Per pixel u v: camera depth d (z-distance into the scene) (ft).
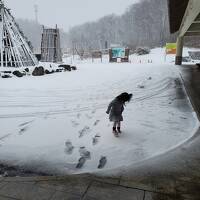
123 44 385.70
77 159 19.88
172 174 15.89
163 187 14.28
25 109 36.68
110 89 53.26
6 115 33.40
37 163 19.30
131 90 52.03
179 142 22.48
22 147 22.45
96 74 77.41
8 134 25.99
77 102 41.60
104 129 27.04
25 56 89.30
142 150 21.03
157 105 38.55
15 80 63.57
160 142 22.74
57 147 22.41
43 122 30.27
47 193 13.57
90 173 15.98
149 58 213.87
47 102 41.39
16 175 17.52
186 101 40.96
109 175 15.71
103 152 20.97
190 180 15.12
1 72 68.64
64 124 29.40
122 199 13.08
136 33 436.35
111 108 24.81
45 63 98.37
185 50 230.48
